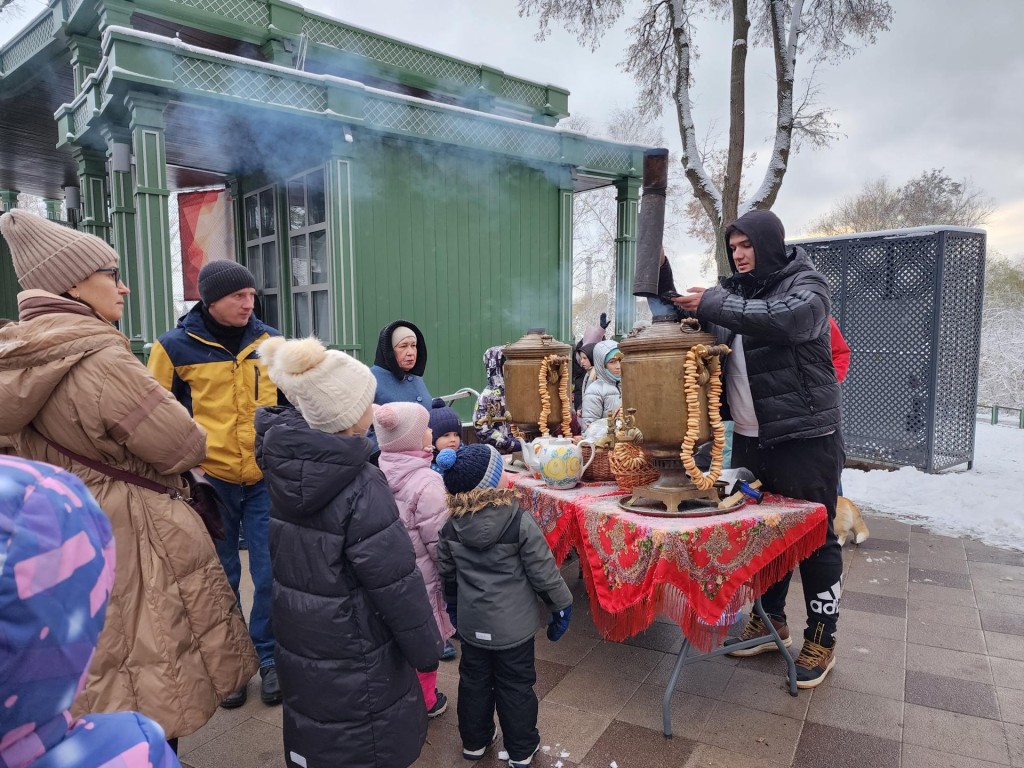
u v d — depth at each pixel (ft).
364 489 5.41
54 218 36.88
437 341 19.90
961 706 7.86
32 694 1.82
